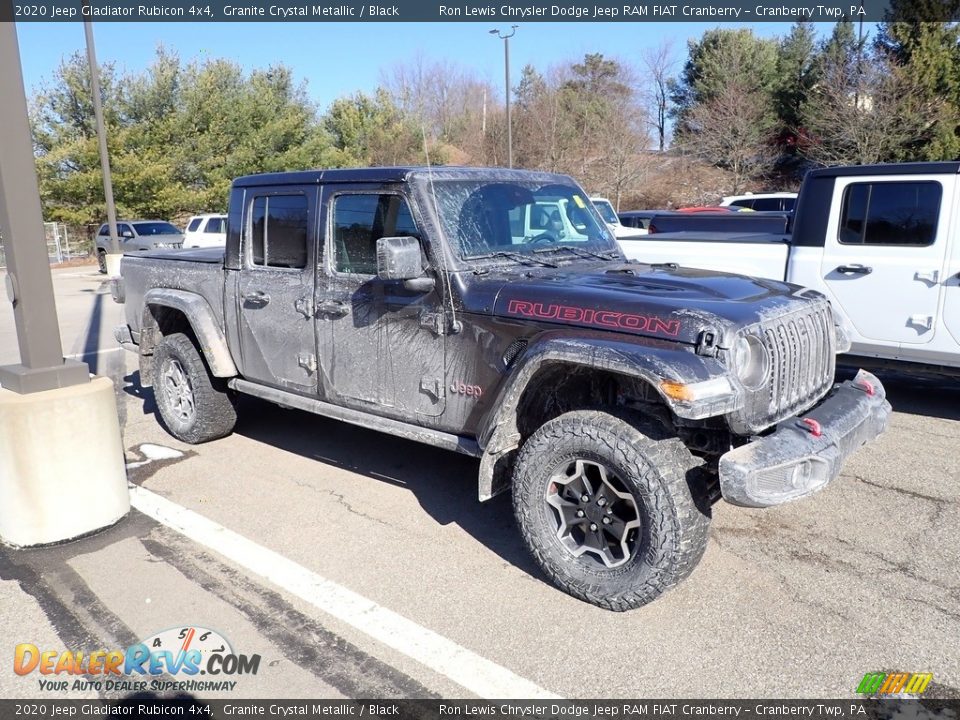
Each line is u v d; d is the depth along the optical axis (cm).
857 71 2509
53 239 3128
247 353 517
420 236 400
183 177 3272
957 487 485
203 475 525
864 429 368
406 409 421
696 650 317
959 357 596
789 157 3456
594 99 3453
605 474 337
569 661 312
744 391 317
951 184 586
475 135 2014
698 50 3944
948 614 341
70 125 3073
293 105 3691
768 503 308
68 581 379
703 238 762
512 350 368
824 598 355
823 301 392
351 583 375
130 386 816
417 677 303
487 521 446
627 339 329
